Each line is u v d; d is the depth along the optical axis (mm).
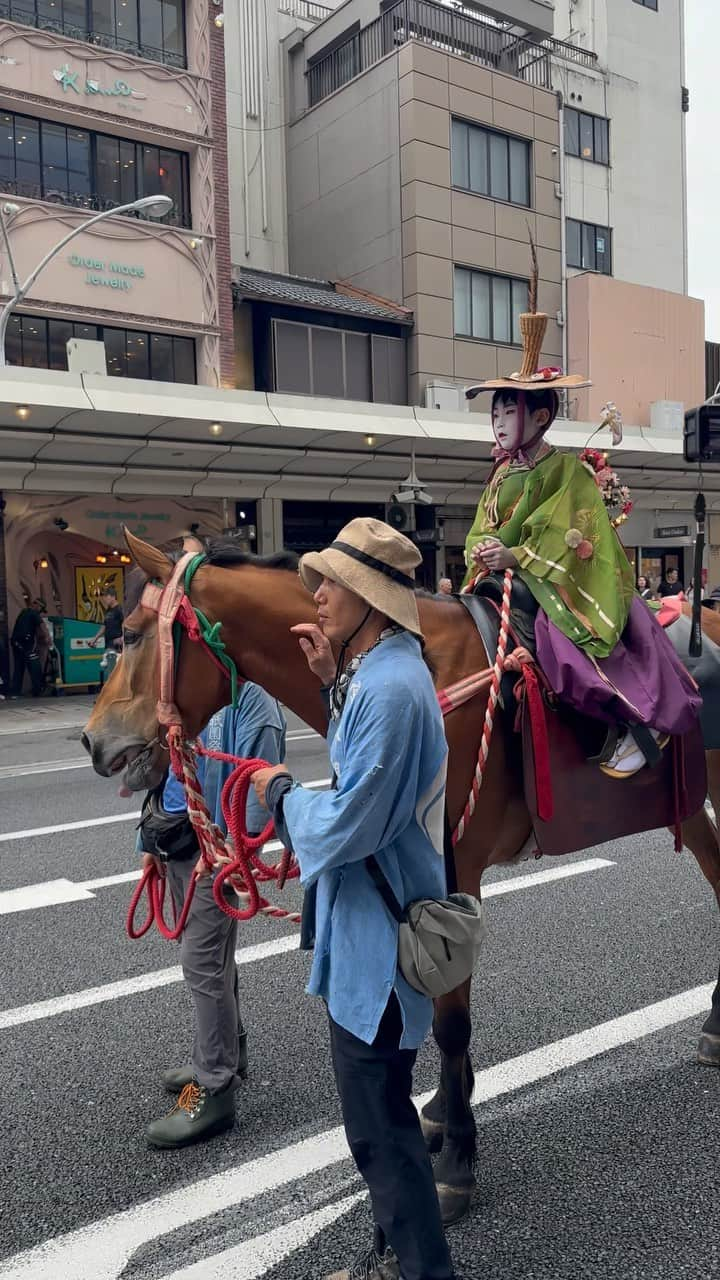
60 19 17578
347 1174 3016
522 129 23812
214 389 15516
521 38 24703
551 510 3047
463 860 2840
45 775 10039
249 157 24625
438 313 22297
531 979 4480
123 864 6488
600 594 2975
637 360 25547
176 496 18609
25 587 17953
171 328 18562
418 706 2014
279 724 3350
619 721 2951
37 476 16484
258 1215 2824
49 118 17359
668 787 3248
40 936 5152
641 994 4305
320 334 20984
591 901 5586
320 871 1979
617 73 26531
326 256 24375
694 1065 3682
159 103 18359
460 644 2889
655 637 3105
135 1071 3693
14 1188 2963
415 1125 2105
